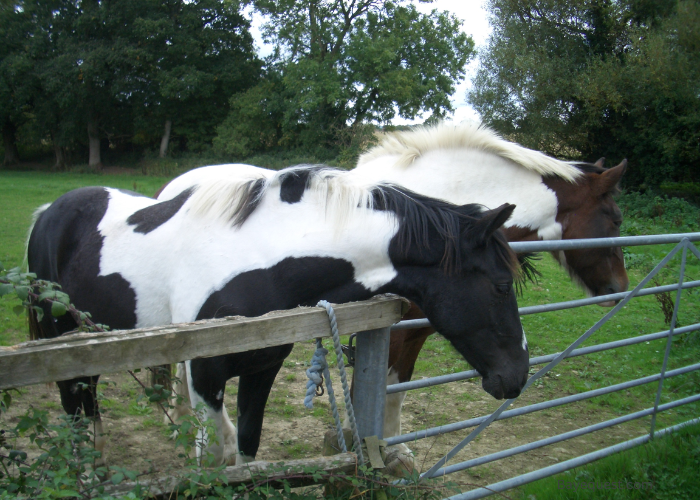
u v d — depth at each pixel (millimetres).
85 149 32062
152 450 3061
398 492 1772
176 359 1357
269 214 2154
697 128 15766
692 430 3242
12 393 3457
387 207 2098
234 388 4051
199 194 2305
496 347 1962
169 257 2268
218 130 28594
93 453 1416
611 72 15969
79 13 28047
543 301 6887
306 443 3260
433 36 24844
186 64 28141
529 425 3658
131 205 2727
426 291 2023
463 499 2266
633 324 5926
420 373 4457
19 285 1384
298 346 4906
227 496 1392
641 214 14711
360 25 25234
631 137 16891
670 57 15297
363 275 2070
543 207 3256
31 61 26875
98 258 2461
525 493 2682
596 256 3379
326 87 23969
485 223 1887
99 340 1257
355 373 1863
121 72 27422
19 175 25844
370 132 23703
